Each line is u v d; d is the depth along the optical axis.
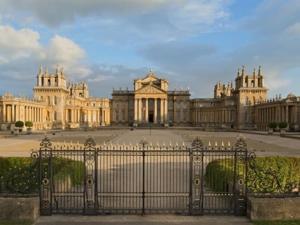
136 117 175.25
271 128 111.25
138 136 83.81
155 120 175.75
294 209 18.31
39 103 140.50
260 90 149.75
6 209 17.92
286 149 49.44
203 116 178.75
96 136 82.88
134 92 180.25
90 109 187.50
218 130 127.12
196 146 20.34
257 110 144.88
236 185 19.80
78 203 21.12
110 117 193.62
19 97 129.62
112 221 17.92
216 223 17.72
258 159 25.89
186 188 24.53
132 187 24.92
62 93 154.50
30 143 60.03
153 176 28.11
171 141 66.62
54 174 22.27
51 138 73.81
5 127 118.62
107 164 31.56
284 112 119.56
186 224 17.53
